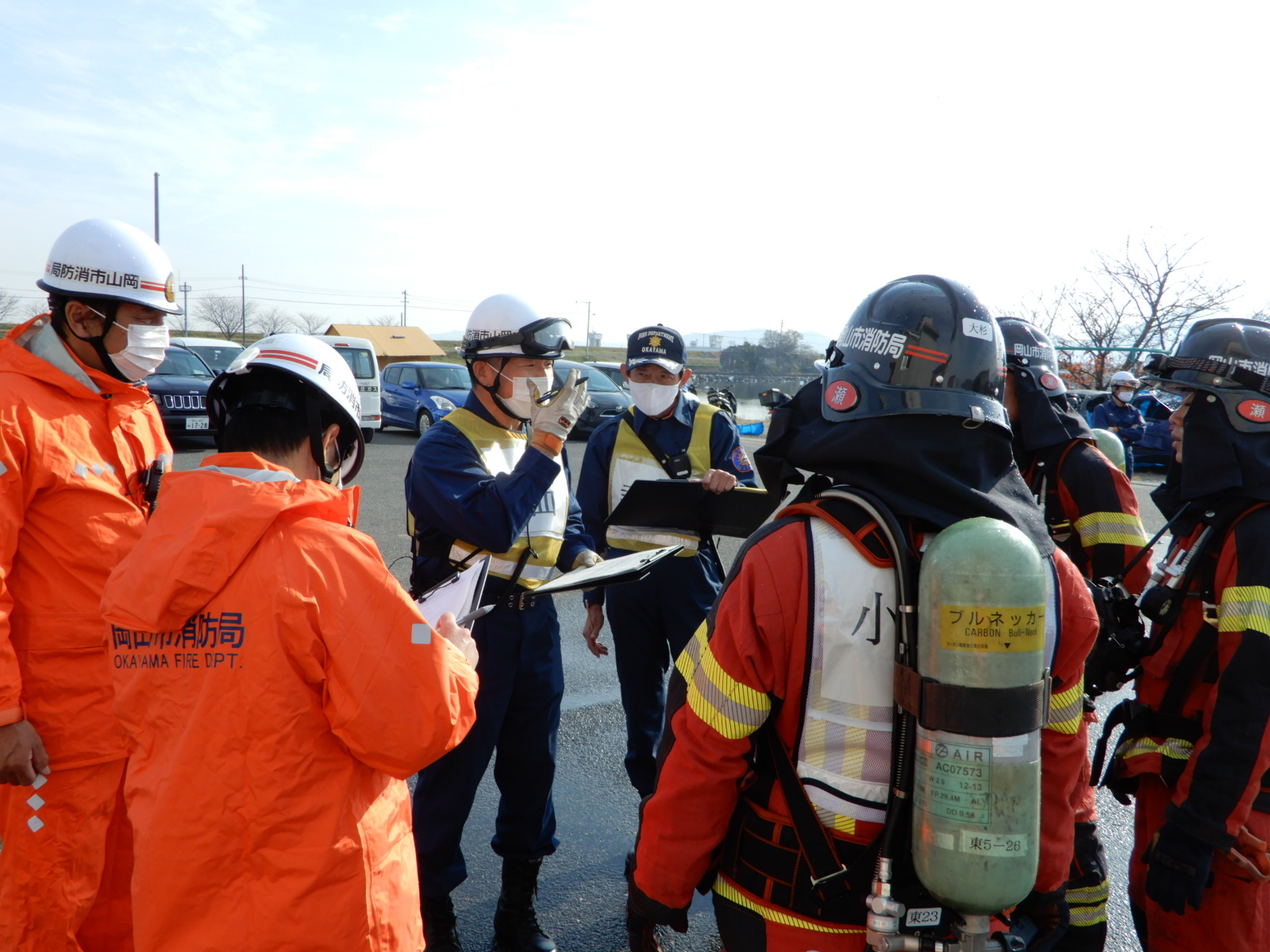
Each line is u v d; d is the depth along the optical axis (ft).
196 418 43.50
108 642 4.75
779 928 4.41
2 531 6.54
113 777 7.09
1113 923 9.75
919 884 4.22
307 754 4.44
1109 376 81.15
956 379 4.39
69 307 7.27
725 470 11.75
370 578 4.60
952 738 3.77
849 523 4.26
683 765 4.44
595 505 11.88
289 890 4.37
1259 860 6.04
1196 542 6.48
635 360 11.33
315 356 5.16
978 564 3.73
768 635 4.21
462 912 9.57
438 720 4.61
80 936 7.09
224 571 4.38
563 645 18.37
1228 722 5.76
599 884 10.17
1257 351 6.30
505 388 8.73
